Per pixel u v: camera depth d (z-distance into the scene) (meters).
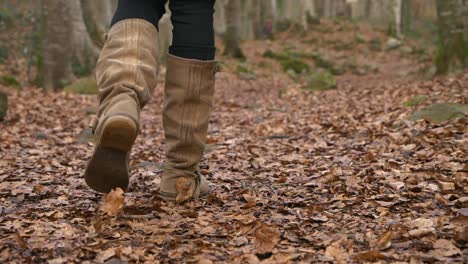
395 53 30.64
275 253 2.06
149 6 2.31
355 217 2.59
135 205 2.67
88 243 2.19
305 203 2.86
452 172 3.58
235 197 2.99
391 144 4.81
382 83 16.69
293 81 20.52
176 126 2.54
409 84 13.11
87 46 17.30
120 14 2.29
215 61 2.48
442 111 5.95
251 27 32.38
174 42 2.44
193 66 2.44
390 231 2.17
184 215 2.52
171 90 2.49
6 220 2.60
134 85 2.14
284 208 2.76
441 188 3.15
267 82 19.66
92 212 2.63
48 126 8.42
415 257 1.97
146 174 3.89
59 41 15.15
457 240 2.16
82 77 16.70
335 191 3.15
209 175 3.82
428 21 44.62
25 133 7.58
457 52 13.36
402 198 2.95
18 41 22.16
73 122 8.95
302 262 2.01
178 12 2.42
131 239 2.22
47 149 6.16
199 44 2.43
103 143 2.14
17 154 5.59
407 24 40.59
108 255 2.05
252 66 22.92
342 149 4.95
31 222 2.53
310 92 14.48
